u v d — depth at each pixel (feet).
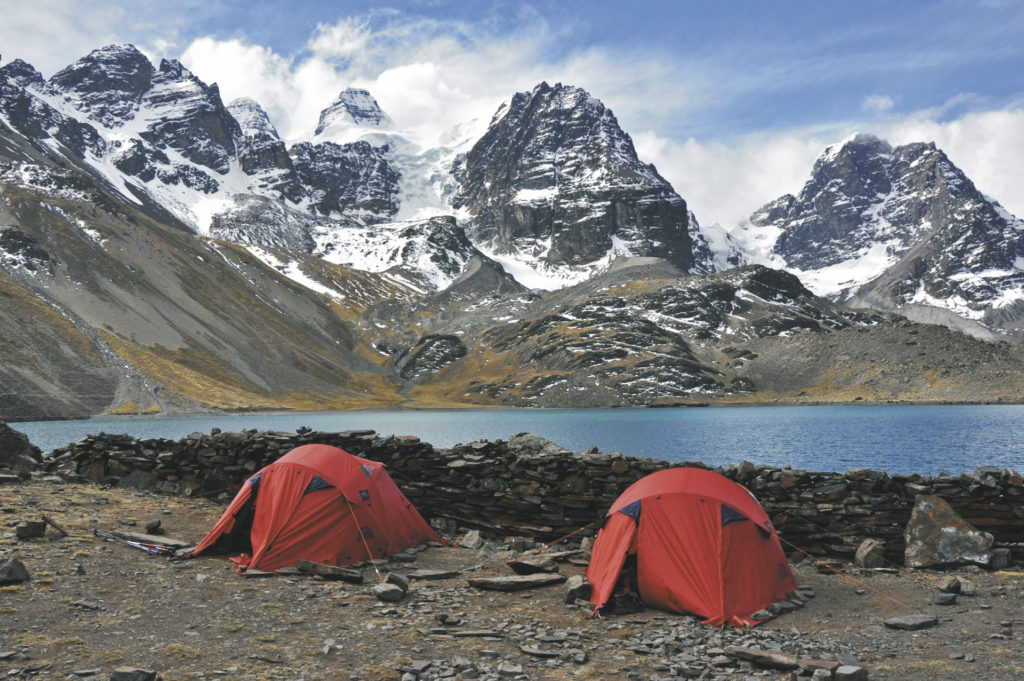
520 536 69.51
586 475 68.23
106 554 55.01
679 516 49.26
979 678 34.04
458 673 34.94
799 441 307.37
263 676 33.37
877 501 60.59
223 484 82.64
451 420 565.53
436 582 53.42
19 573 46.21
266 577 52.47
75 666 33.63
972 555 56.08
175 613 42.65
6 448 90.74
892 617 45.11
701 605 45.73
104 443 91.25
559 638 40.57
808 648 39.32
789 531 62.08
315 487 58.54
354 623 42.47
